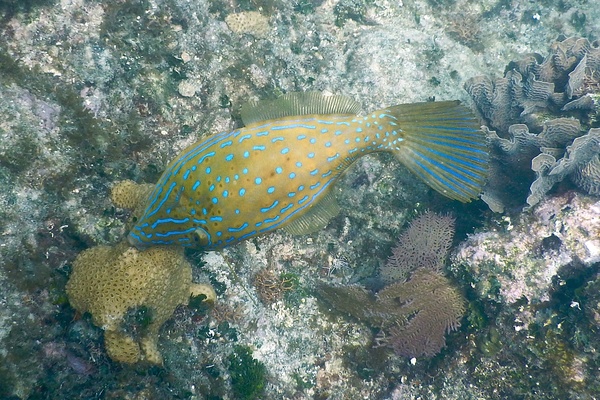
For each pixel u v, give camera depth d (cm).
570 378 113
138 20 123
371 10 159
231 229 103
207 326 122
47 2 114
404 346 126
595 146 119
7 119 106
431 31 174
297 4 150
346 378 130
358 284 130
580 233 120
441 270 129
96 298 106
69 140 111
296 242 137
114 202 115
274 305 132
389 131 105
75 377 106
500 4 187
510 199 131
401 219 138
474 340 123
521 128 126
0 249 103
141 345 109
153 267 109
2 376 101
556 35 193
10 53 110
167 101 124
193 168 101
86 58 115
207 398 116
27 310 104
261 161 100
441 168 106
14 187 106
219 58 132
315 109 104
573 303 116
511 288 121
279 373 126
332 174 103
